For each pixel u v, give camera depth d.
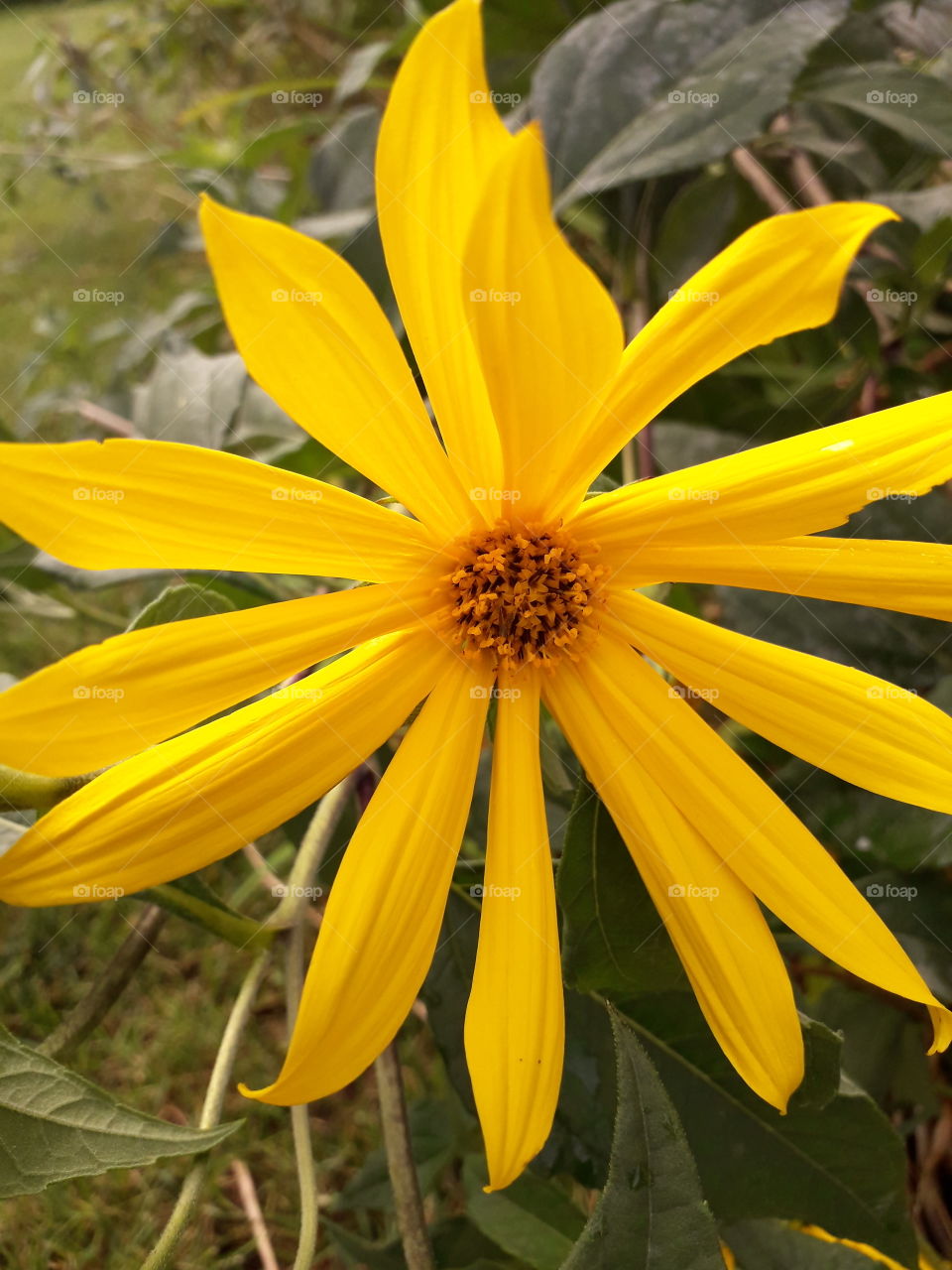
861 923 0.09
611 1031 0.12
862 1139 0.11
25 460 0.07
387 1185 0.15
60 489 0.07
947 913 0.13
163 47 0.29
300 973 0.11
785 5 0.13
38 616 0.24
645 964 0.10
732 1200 0.12
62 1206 0.16
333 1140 0.18
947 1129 0.15
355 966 0.08
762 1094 0.09
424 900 0.09
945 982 0.13
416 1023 0.19
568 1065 0.12
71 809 0.08
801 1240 0.13
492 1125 0.08
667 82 0.13
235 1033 0.11
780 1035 0.09
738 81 0.13
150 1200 0.17
